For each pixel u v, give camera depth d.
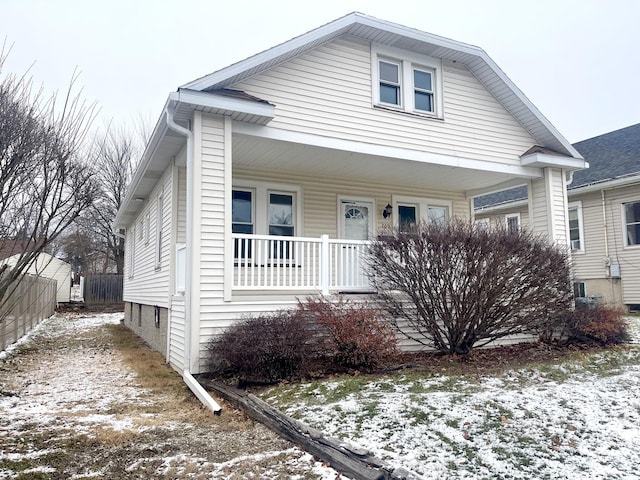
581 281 15.69
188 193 6.98
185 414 5.18
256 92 7.65
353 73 8.60
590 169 16.14
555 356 7.50
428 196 11.88
